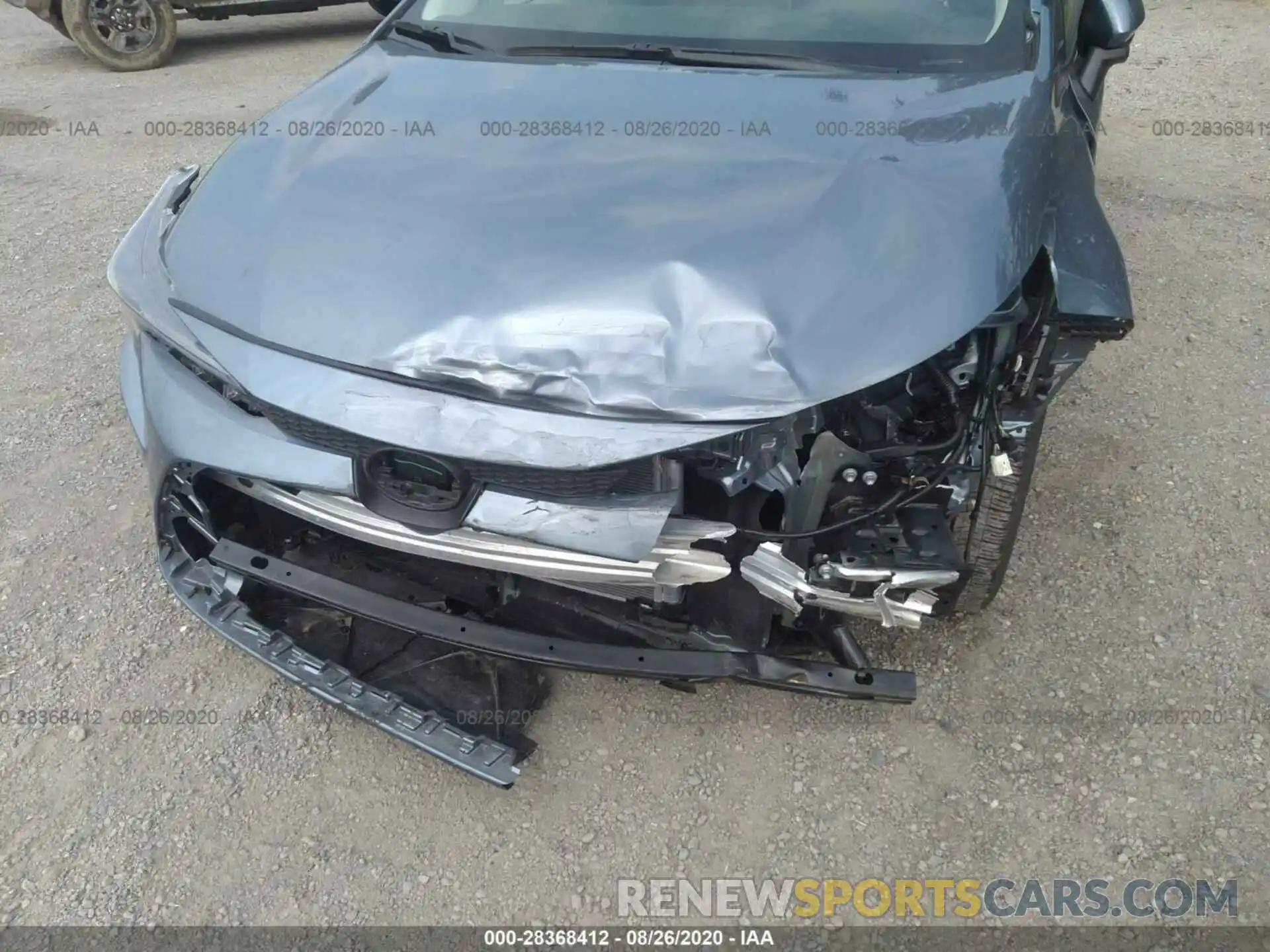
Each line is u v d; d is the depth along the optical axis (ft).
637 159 6.21
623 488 5.30
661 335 5.16
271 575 6.55
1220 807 6.21
